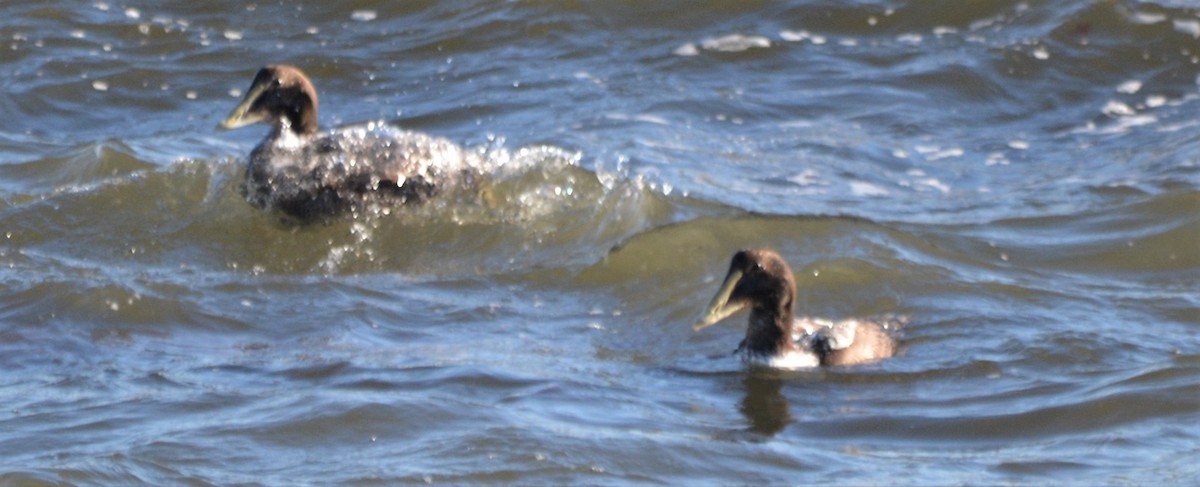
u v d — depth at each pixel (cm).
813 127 3089
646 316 2255
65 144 3023
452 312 2241
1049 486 1678
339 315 2211
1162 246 2470
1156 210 2588
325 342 2100
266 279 2372
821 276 2342
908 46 3444
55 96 3256
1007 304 2264
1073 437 1827
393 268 2441
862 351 2098
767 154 2947
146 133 3097
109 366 2003
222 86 3331
